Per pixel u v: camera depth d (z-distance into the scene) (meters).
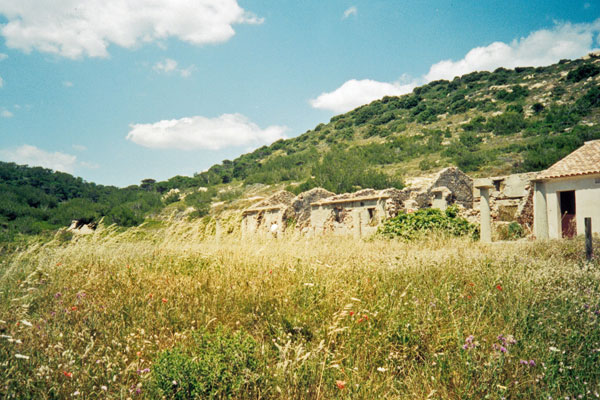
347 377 2.88
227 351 2.91
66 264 6.79
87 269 6.27
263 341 3.57
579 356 3.00
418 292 4.63
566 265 6.59
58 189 71.06
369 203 21.91
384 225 15.99
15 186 59.97
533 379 2.80
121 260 7.33
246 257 6.95
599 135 49.38
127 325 3.89
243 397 2.62
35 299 4.61
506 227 18.08
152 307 4.36
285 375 2.77
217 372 2.68
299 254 7.22
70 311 4.07
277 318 3.97
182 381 2.64
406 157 73.75
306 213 26.89
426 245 11.32
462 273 5.68
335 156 81.06
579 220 16.59
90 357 2.96
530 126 69.69
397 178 56.12
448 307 4.07
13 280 5.34
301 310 4.15
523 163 46.84
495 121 76.12
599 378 2.82
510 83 105.12
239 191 78.56
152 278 5.58
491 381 2.72
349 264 6.23
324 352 3.16
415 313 3.80
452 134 81.31
